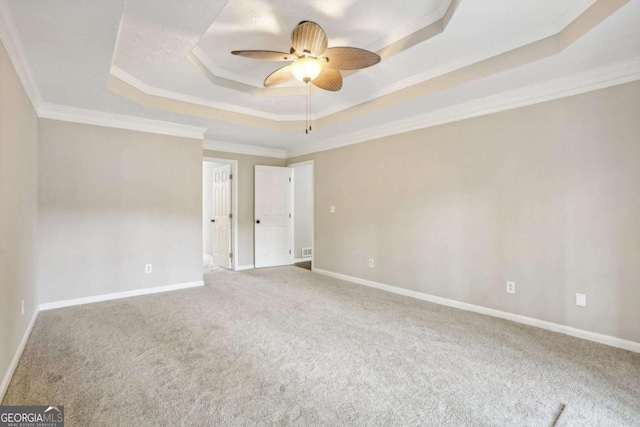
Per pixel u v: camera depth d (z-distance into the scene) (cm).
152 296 402
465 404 183
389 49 278
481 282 341
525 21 229
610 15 190
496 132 327
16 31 203
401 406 181
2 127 198
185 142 444
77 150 366
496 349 254
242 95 372
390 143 430
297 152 598
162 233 427
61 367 222
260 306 363
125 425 164
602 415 173
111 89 302
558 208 289
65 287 360
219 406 180
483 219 339
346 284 471
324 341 268
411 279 407
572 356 242
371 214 458
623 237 257
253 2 224
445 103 346
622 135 256
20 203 253
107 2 177
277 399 187
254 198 592
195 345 259
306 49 229
